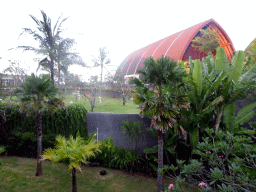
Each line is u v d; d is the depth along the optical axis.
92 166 6.12
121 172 5.68
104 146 6.01
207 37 20.64
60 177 5.11
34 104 4.54
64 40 12.45
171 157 5.54
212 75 5.28
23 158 6.52
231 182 2.36
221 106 5.02
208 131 3.26
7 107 6.95
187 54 29.20
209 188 2.27
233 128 4.97
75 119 6.92
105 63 16.89
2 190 4.25
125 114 6.77
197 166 2.43
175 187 2.48
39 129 5.01
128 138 6.07
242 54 4.71
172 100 3.58
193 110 5.11
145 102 3.67
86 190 4.48
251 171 3.22
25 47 11.03
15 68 10.09
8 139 6.80
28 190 4.30
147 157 5.68
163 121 3.59
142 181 5.07
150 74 3.68
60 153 3.34
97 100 16.28
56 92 5.13
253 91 5.70
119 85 15.43
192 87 4.65
